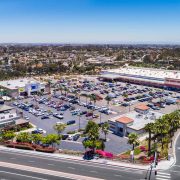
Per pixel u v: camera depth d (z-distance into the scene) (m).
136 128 126.75
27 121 141.25
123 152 108.81
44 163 93.69
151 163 94.19
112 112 168.50
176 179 82.31
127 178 82.50
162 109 176.38
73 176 83.44
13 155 101.12
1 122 134.88
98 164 93.44
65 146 114.69
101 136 128.50
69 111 171.88
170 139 119.62
